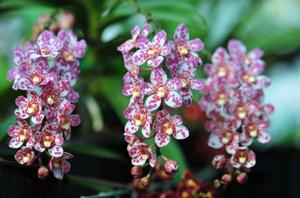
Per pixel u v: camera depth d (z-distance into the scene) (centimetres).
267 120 54
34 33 62
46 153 50
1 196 49
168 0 67
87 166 66
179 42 49
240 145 54
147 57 48
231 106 55
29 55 49
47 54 49
